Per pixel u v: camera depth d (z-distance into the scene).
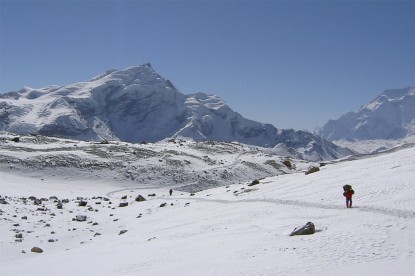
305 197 40.12
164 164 122.50
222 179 119.75
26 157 108.25
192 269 20.45
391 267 16.34
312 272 16.98
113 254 27.69
